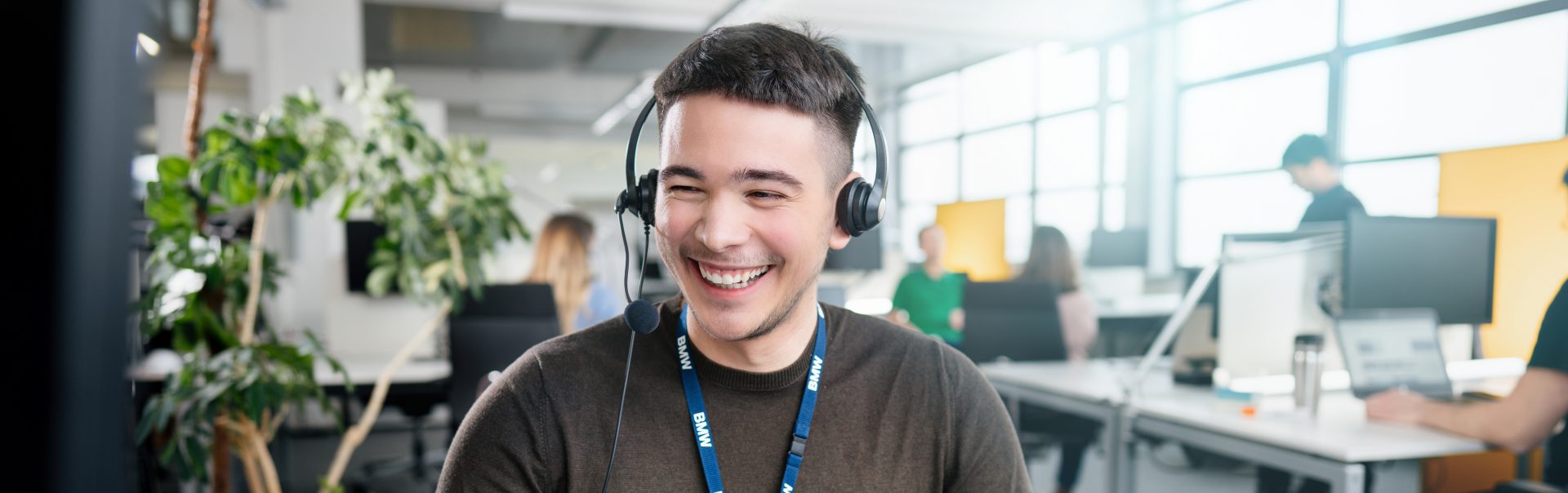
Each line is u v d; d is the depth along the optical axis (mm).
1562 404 1581
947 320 4309
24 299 205
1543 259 2766
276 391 1709
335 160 2086
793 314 697
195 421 1620
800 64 624
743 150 607
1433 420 1752
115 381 224
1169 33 5898
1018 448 804
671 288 5082
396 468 3732
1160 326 4746
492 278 3107
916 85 9203
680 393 723
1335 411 1976
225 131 1732
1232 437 1869
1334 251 2113
